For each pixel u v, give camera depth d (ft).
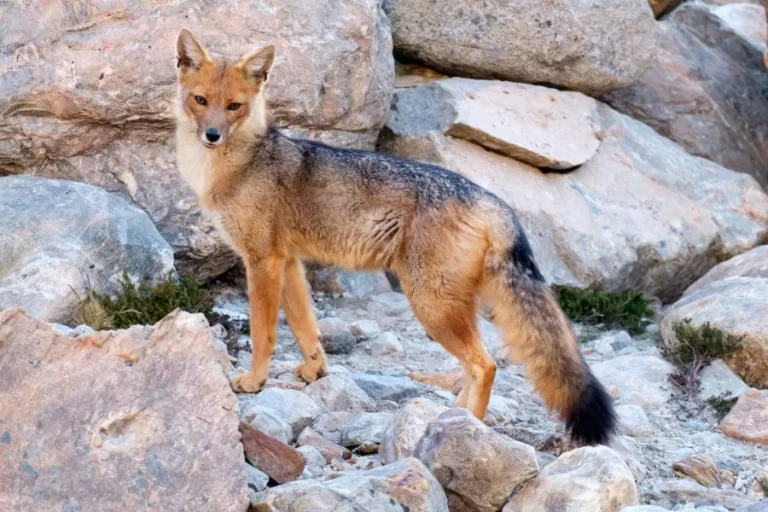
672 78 81.10
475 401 39.99
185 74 43.60
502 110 68.49
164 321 30.81
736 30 90.68
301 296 44.73
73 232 49.39
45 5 54.75
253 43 56.90
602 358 54.19
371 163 42.42
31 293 46.34
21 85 53.93
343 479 30.25
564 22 71.10
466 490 32.35
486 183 64.49
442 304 40.29
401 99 68.44
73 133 55.62
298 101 58.03
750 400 44.37
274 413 38.19
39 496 28.19
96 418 29.35
